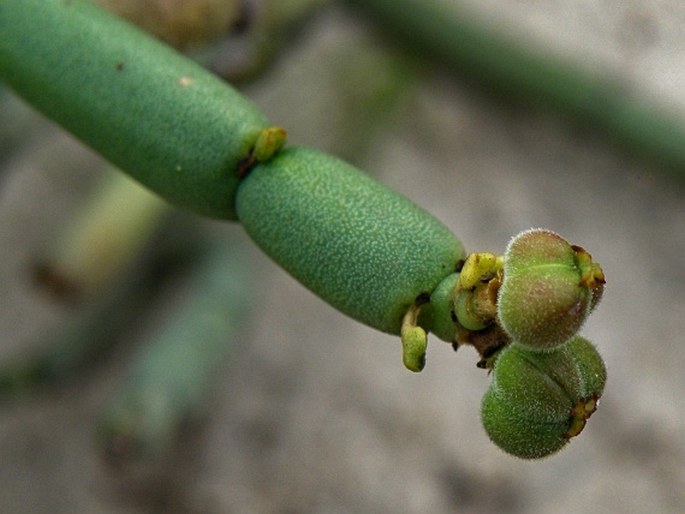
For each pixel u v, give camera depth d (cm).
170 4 10
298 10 11
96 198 13
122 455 12
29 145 14
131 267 13
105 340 13
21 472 13
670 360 15
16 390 13
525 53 15
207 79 9
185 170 9
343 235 8
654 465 14
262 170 9
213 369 12
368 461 14
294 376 14
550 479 14
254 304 14
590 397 8
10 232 15
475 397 14
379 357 14
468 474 14
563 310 8
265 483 14
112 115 9
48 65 9
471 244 15
